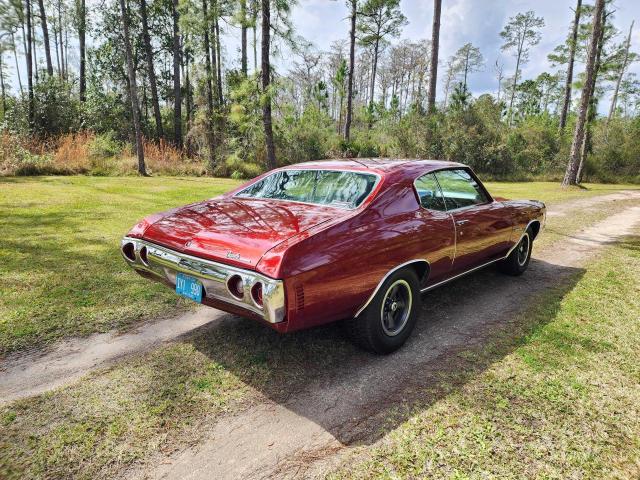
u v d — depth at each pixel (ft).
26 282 13.88
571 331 11.38
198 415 7.70
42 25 94.53
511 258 15.75
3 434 7.06
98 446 6.85
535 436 7.18
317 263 7.70
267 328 11.29
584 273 17.01
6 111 69.87
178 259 8.73
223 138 63.98
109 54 96.68
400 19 101.91
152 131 102.58
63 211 26.20
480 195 13.64
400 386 8.72
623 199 47.29
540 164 86.99
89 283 14.05
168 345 10.29
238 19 39.86
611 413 7.84
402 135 80.33
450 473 6.32
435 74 77.25
